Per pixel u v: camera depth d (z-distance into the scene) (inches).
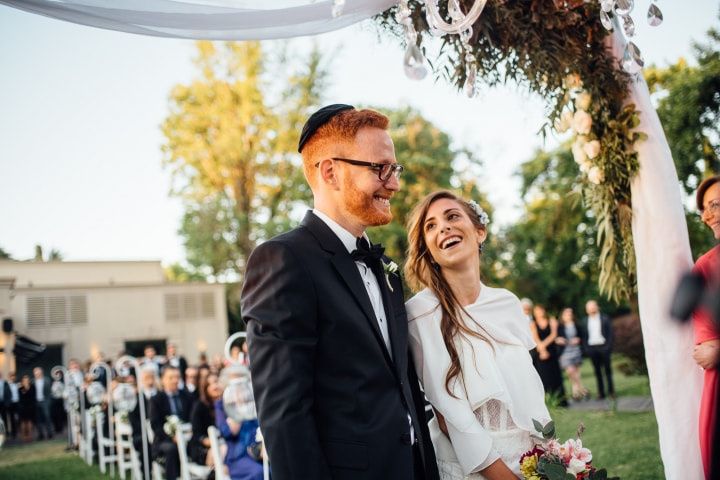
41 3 102.3
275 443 77.0
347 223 92.0
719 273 34.8
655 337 128.1
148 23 109.0
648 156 132.6
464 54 129.4
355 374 83.4
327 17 118.6
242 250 900.0
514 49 131.0
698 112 435.5
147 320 866.1
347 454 80.9
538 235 890.7
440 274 107.0
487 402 99.1
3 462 453.7
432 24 107.8
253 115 871.7
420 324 102.6
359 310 85.8
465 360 99.3
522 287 1015.0
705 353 104.0
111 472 340.5
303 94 869.2
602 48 132.3
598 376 429.4
